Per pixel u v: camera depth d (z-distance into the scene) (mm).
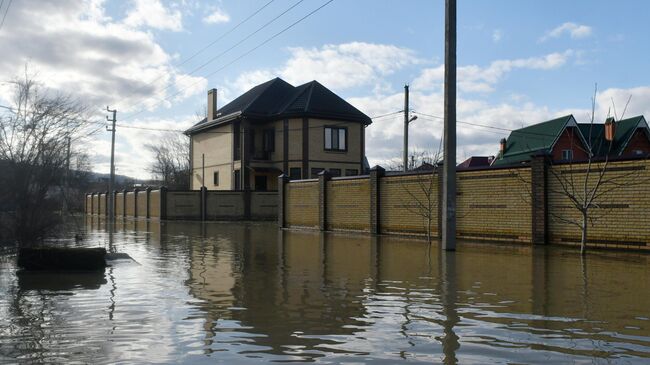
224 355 5215
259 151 40406
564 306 7254
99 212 52906
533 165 15000
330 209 23469
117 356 5176
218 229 26469
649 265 10953
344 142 39625
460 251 13977
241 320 6617
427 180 18547
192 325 6371
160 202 37781
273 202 37594
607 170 13367
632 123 35938
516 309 7109
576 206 13023
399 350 5355
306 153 38062
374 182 20797
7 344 5582
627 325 6234
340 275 10219
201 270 11062
